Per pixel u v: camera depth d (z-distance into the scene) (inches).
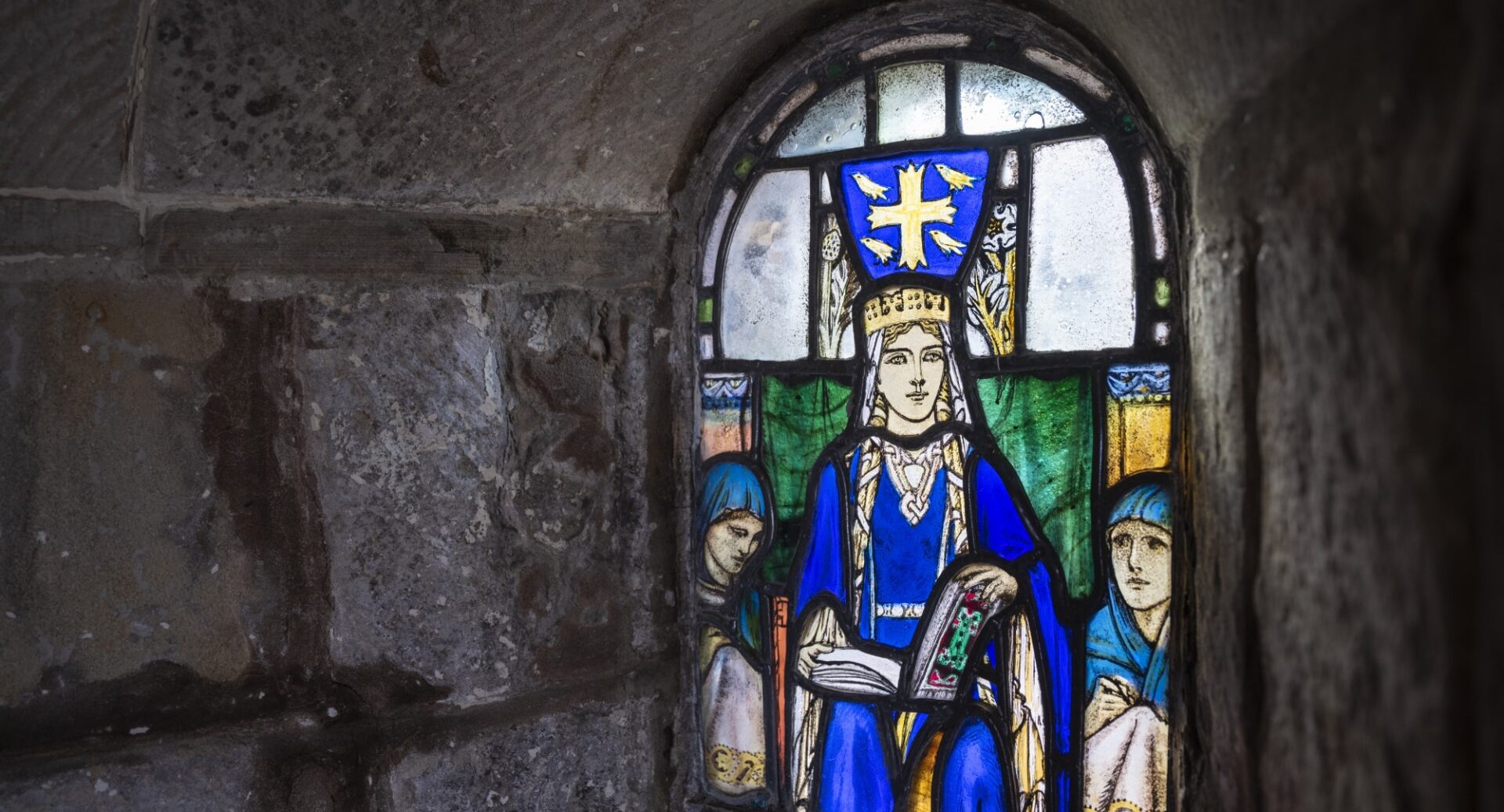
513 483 60.1
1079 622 54.7
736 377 62.9
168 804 52.0
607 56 55.4
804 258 61.4
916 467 59.1
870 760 60.0
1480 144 20.5
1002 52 56.1
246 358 53.7
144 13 45.5
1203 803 45.7
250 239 53.2
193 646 52.9
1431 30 22.6
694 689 63.7
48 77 45.0
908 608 59.3
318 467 55.3
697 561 63.6
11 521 48.5
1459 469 21.8
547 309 60.7
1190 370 48.4
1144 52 46.6
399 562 57.2
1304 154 31.3
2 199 47.4
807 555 61.7
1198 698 46.6
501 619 59.8
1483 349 20.7
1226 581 41.3
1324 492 30.6
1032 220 55.7
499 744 59.7
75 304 49.6
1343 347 28.8
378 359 56.4
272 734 54.9
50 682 49.8
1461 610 21.9
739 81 60.7
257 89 49.5
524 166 57.9
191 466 52.6
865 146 59.8
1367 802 27.4
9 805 48.3
